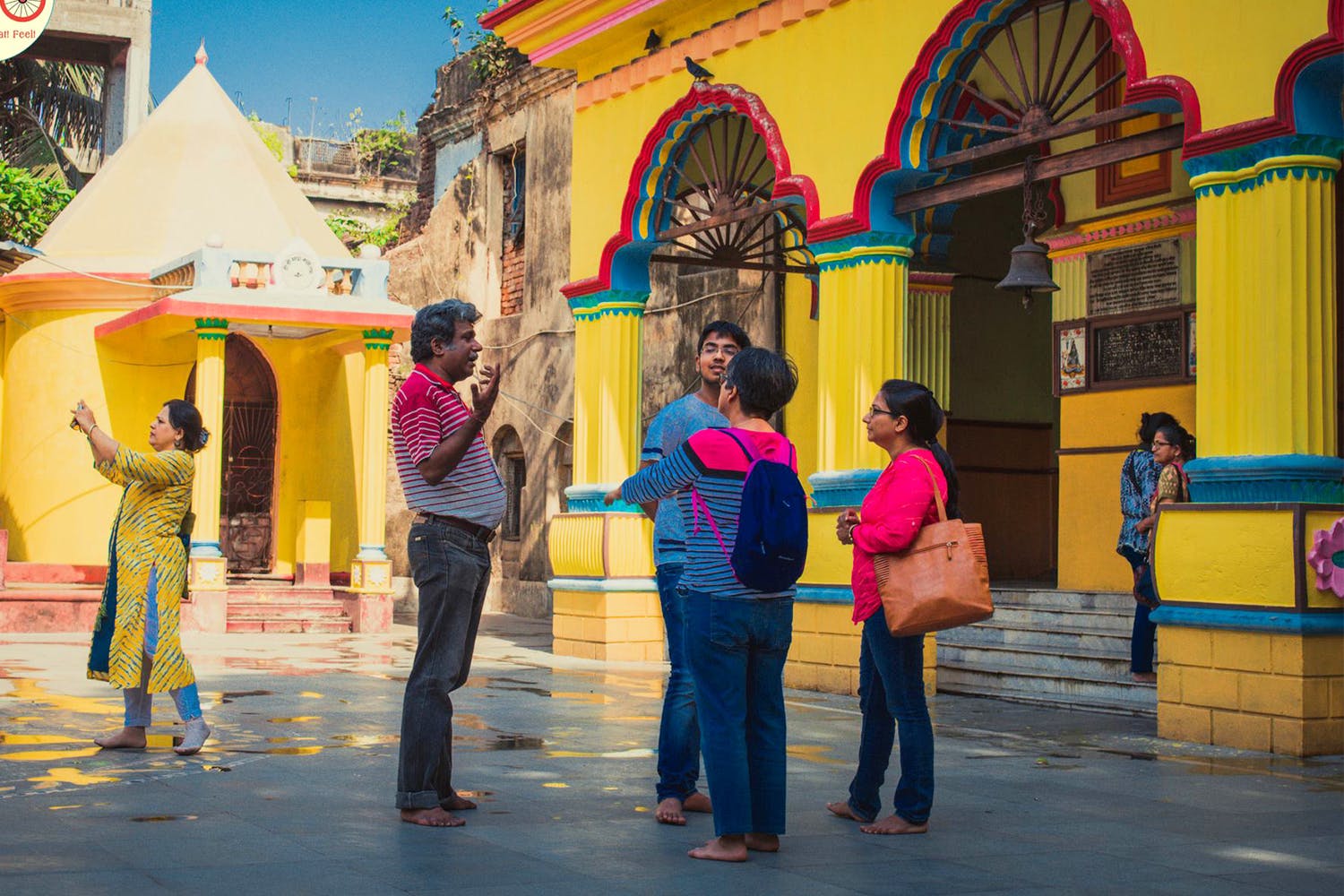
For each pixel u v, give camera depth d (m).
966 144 12.11
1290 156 8.38
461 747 8.08
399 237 28.83
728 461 5.43
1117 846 5.66
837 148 11.63
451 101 25.92
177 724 8.87
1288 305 8.38
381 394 19.20
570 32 14.47
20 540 20.52
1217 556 8.59
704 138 15.52
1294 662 8.19
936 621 5.60
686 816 6.08
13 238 24.06
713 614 5.35
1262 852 5.58
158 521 7.55
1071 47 13.35
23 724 8.75
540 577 21.84
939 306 15.19
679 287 18.95
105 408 20.42
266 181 22.44
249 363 21.17
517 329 22.84
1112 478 13.12
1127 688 10.55
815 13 11.88
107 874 4.78
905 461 5.80
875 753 6.04
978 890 4.87
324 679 11.95
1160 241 12.73
